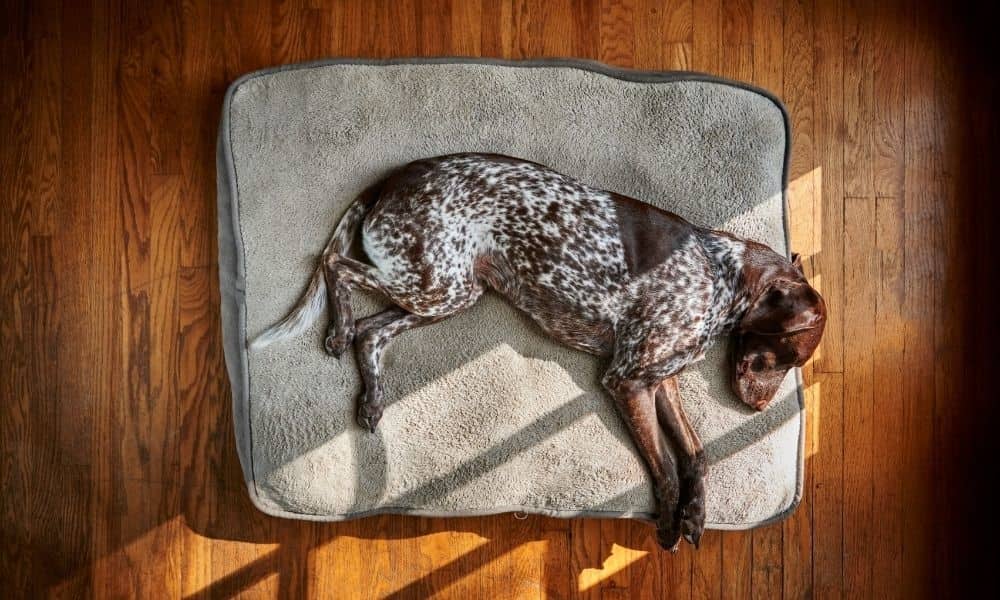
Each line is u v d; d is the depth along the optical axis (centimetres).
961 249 197
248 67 194
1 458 190
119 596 189
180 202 192
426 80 180
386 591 190
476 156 171
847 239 196
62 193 192
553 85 182
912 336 197
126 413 191
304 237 176
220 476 190
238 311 175
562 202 165
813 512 194
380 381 174
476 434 175
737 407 178
